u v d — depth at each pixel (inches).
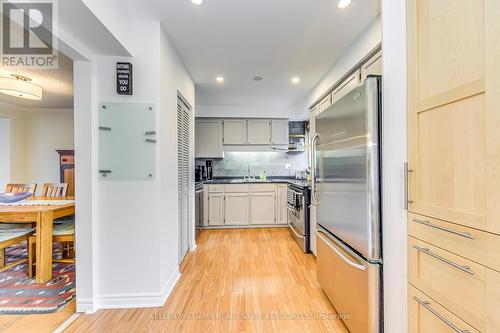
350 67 89.0
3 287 85.0
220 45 89.5
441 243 37.1
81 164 71.0
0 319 66.9
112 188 73.5
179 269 99.8
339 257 65.7
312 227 116.3
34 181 176.1
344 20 73.8
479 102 31.0
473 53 31.8
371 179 51.5
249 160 198.1
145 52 74.5
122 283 73.3
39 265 81.4
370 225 51.7
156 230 74.2
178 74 96.6
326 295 76.9
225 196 169.8
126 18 69.1
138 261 73.7
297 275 94.0
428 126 39.9
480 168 30.8
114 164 73.5
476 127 31.4
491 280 29.3
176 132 93.0
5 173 165.6
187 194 119.4
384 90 50.6
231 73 116.2
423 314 41.2
